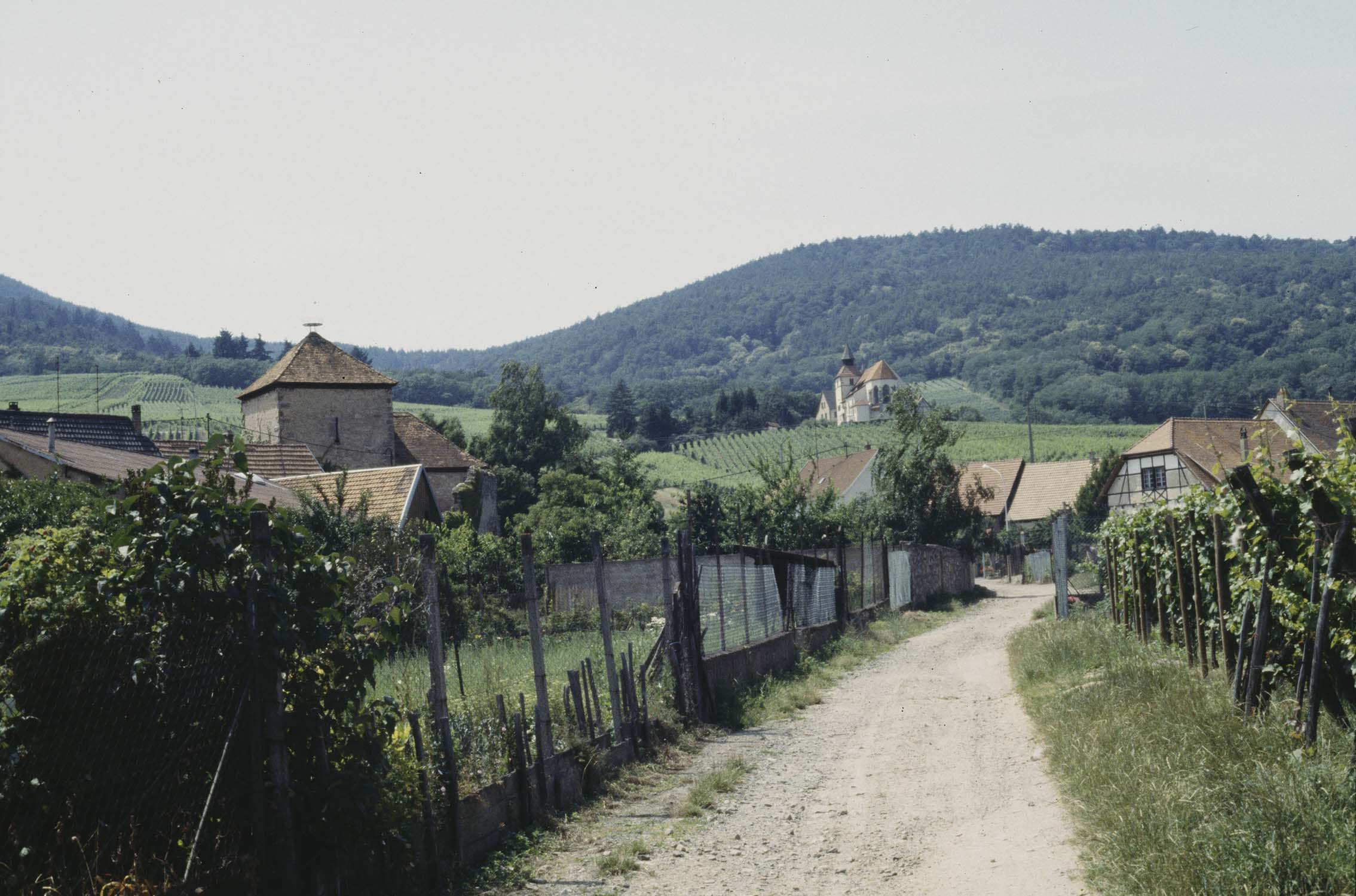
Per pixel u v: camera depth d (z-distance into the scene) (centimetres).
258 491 2478
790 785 1090
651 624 1886
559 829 941
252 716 635
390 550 1747
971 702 1570
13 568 557
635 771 1175
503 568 2573
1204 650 1216
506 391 7319
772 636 2041
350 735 691
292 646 636
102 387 15675
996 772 1070
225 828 614
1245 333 18575
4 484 1271
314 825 651
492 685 1161
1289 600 823
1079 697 1241
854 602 3011
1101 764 909
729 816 971
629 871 803
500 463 7119
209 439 683
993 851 789
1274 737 809
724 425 18525
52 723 527
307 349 4791
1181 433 5138
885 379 18912
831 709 1619
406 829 743
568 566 2809
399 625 707
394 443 4897
